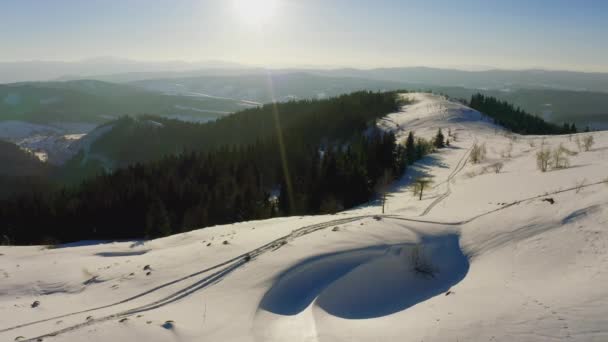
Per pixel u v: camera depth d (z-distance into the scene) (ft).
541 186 85.10
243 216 143.95
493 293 38.93
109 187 202.18
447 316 35.24
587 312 30.40
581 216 52.80
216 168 214.07
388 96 490.90
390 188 165.27
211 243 61.41
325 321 37.37
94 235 156.66
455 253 57.52
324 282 46.37
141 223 157.07
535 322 30.66
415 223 68.18
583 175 85.92
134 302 43.11
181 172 229.45
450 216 73.36
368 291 46.39
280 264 49.55
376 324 36.76
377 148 194.29
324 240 57.16
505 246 53.47
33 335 35.29
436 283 49.65
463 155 214.07
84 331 35.32
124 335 34.40
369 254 53.36
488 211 71.46
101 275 53.26
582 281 36.37
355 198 152.25
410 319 36.73
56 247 84.02
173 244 73.61
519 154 177.17
